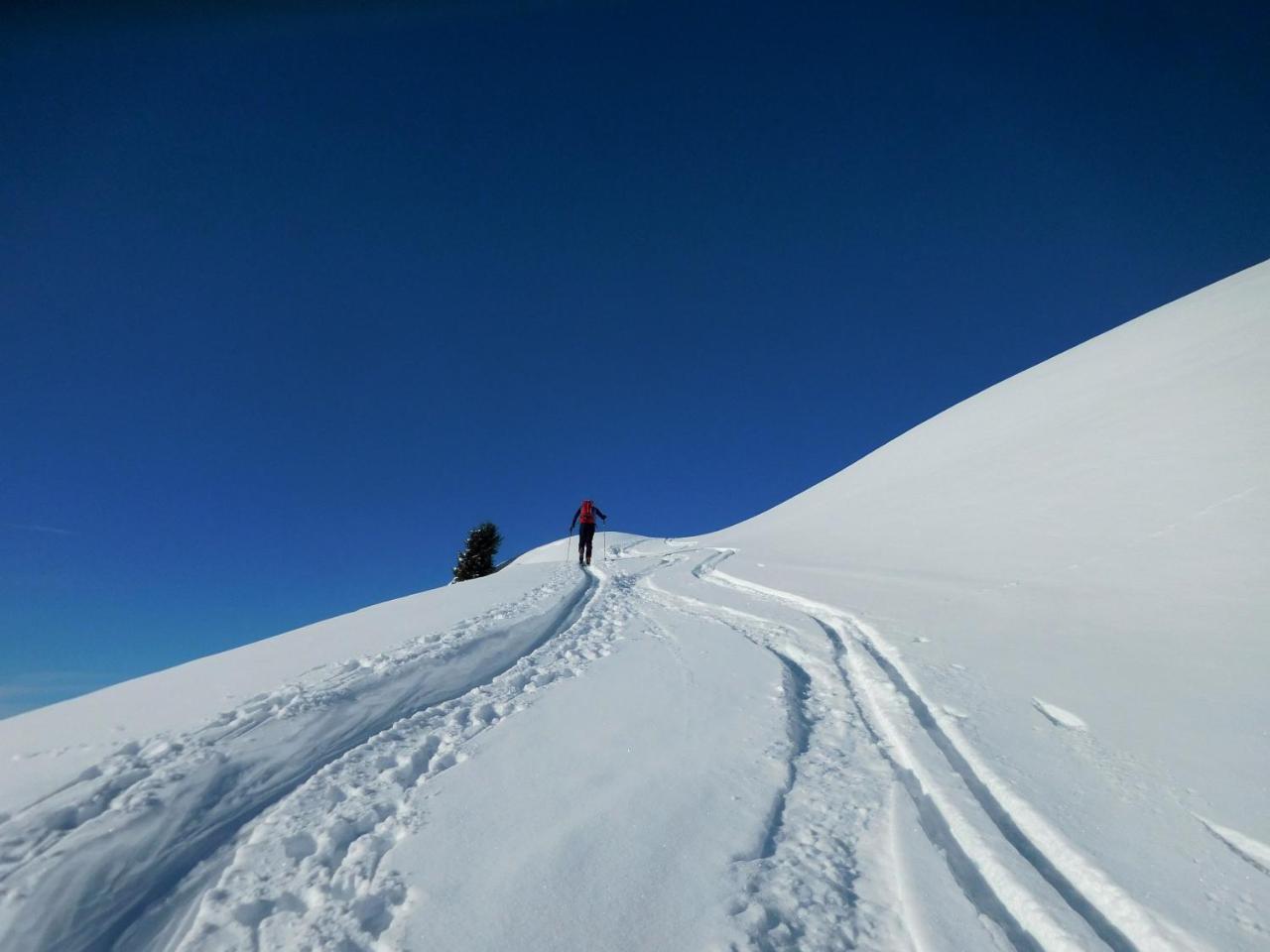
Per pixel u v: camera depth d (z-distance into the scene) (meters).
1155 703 4.87
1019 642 6.69
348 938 2.76
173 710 5.64
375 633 8.59
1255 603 6.64
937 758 4.25
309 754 4.65
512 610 10.21
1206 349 16.56
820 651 7.30
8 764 4.58
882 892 2.98
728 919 2.77
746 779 4.11
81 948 2.80
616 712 5.48
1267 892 2.77
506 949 2.61
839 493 24.89
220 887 3.16
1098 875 2.93
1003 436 19.25
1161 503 10.24
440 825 3.63
